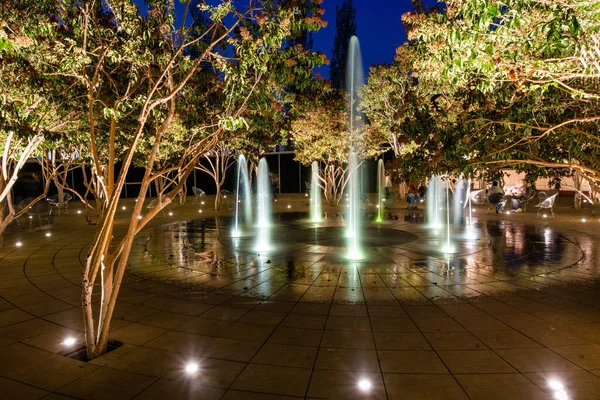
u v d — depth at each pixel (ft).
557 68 12.02
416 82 58.65
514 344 14.37
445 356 13.48
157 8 17.46
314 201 76.33
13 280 23.20
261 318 17.19
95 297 20.16
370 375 12.28
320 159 62.75
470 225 43.80
